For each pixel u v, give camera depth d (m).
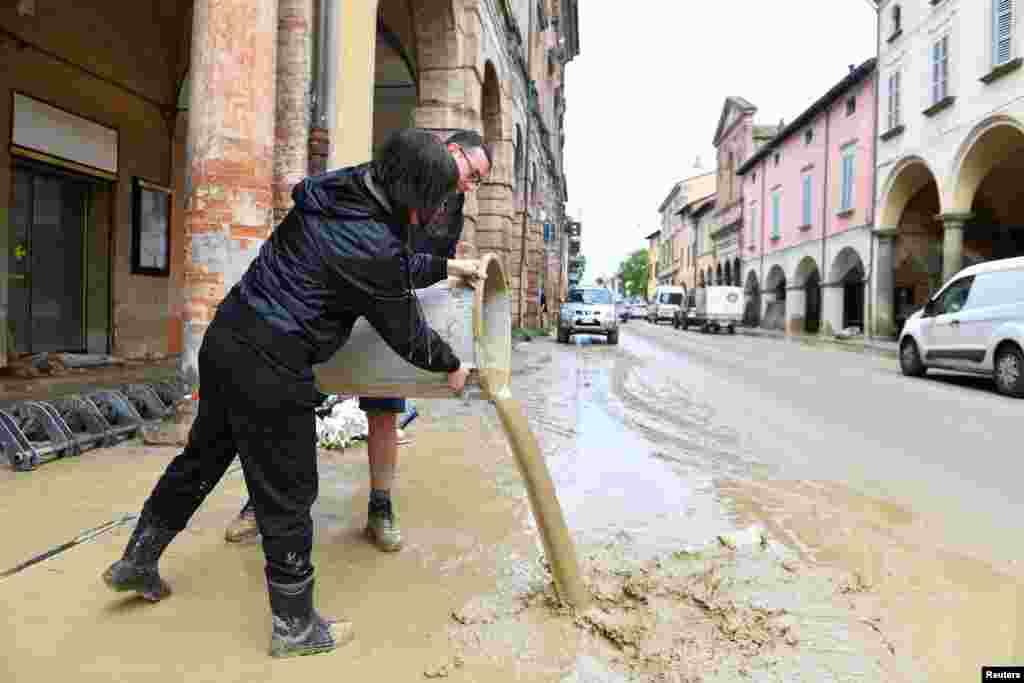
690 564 3.14
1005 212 23.41
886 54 24.19
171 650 2.30
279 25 5.75
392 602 2.71
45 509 3.58
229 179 5.03
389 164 2.28
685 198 65.94
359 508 3.84
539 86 28.11
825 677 2.22
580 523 3.75
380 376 2.66
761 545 3.41
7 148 8.62
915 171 23.05
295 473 2.28
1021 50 17.19
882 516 4.12
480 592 2.81
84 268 10.37
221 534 3.34
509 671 2.23
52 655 2.24
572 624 2.56
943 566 3.30
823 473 5.20
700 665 2.27
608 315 21.44
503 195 17.03
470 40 12.20
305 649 2.29
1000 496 4.64
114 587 2.53
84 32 9.61
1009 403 9.32
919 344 12.41
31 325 9.65
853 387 10.89
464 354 2.65
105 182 10.41
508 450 5.35
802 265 33.00
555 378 11.04
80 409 5.08
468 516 3.75
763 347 21.94
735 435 6.61
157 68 11.13
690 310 37.81
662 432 6.61
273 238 2.37
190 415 5.09
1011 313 10.16
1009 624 2.66
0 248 8.62
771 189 37.22
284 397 2.22
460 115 11.98
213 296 5.07
